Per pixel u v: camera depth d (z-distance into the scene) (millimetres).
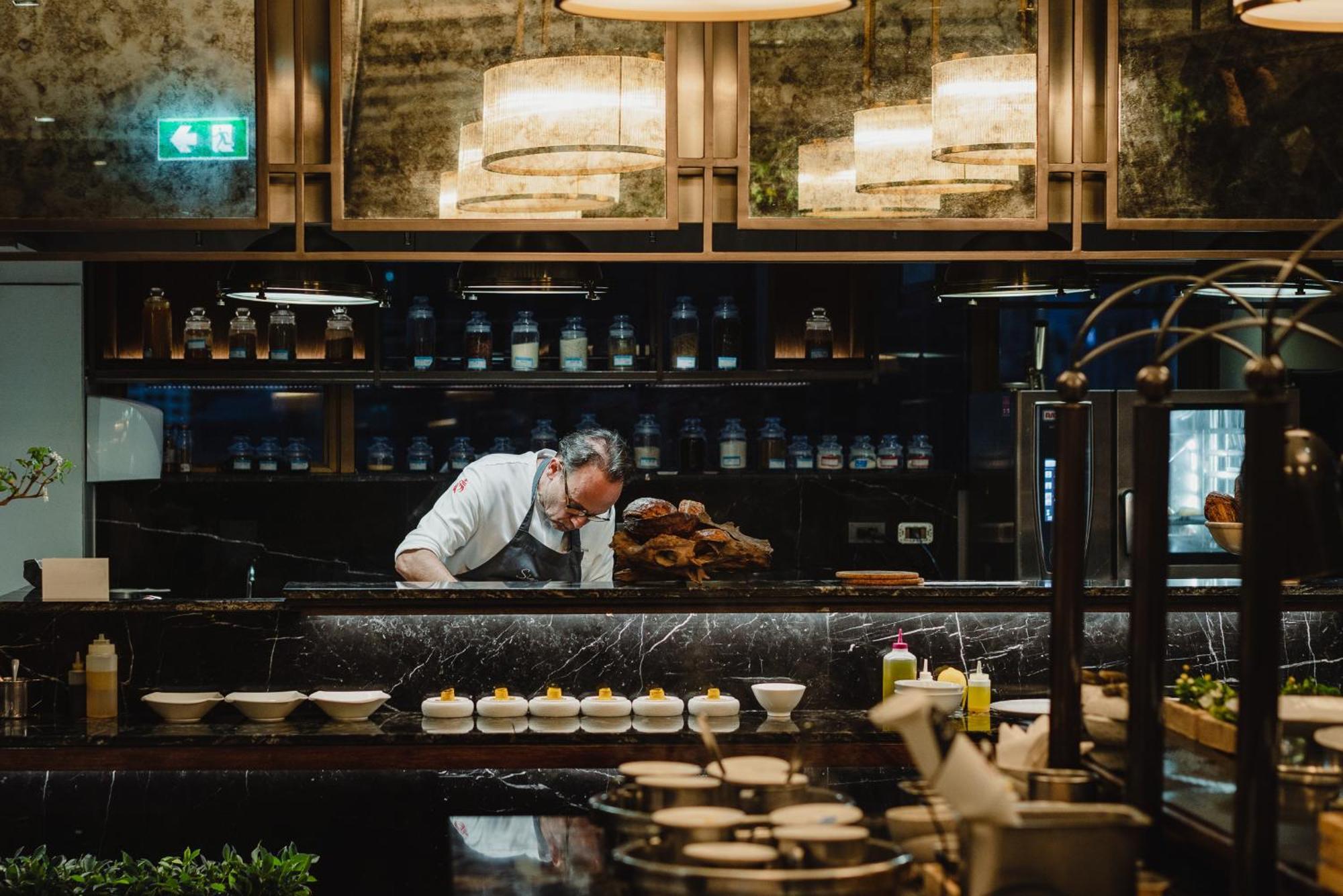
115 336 6242
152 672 4094
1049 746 2346
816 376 6285
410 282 6512
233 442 6402
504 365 6398
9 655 4086
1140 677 2105
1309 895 1745
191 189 4008
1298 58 4113
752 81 4035
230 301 4926
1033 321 6637
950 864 2037
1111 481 6098
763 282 6418
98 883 3506
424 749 3740
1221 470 6160
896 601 4082
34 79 3996
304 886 3570
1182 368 6672
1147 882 1872
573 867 2674
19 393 6070
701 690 4176
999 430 6168
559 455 4777
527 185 3896
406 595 3971
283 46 4043
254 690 4098
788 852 1895
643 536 4141
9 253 4000
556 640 4156
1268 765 1802
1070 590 2330
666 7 2756
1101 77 4156
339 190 3982
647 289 6547
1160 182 4117
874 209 4047
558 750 3742
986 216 4082
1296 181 4125
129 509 6406
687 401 6723
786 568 6590
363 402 6586
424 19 3996
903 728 1794
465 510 4793
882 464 6508
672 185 4023
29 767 3701
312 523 6504
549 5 3992
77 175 4000
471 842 2873
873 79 4020
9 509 6070
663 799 2271
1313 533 2107
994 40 3975
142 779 3783
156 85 4008
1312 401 6652
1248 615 1833
